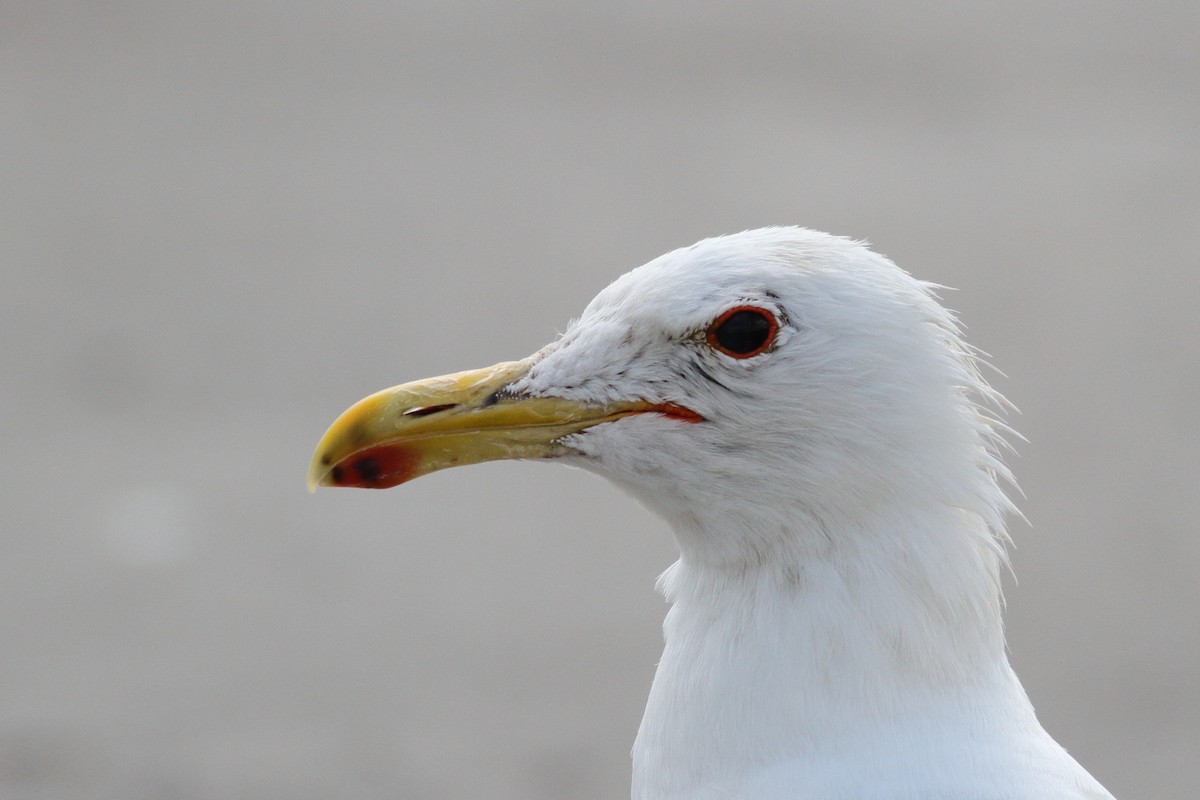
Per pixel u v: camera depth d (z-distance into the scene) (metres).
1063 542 15.61
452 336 20.36
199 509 16.06
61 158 27.92
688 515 5.87
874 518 5.55
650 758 5.77
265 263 23.50
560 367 5.98
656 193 25.92
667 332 5.81
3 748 12.40
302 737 12.58
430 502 16.62
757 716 5.50
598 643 13.83
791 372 5.60
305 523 15.95
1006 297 21.69
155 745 12.48
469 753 12.36
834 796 5.33
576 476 17.23
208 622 14.18
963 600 5.54
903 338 5.60
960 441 5.64
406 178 27.23
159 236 24.62
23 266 23.25
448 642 13.86
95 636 14.00
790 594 5.59
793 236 5.82
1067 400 18.72
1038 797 5.30
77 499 16.22
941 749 5.38
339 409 18.23
